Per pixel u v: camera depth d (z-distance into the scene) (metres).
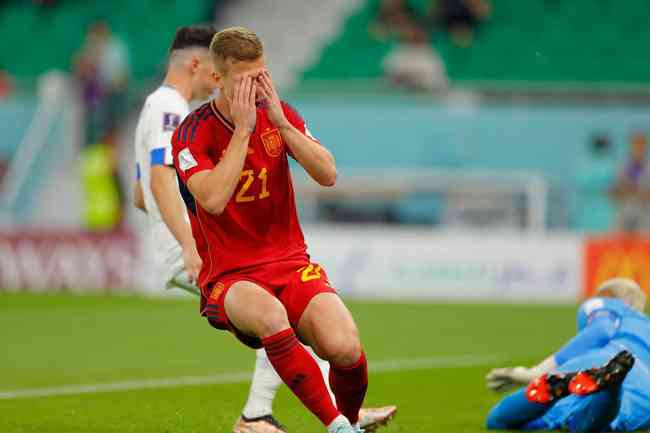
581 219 65.75
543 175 66.88
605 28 81.25
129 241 65.50
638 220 64.75
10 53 90.31
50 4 91.38
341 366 17.52
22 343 40.50
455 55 80.88
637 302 21.92
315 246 62.88
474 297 60.22
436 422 22.98
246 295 17.38
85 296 62.53
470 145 68.56
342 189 67.50
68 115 77.44
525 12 82.44
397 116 70.00
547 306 55.50
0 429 22.30
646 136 65.75
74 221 74.88
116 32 87.94
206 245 18.58
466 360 34.72
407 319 48.72
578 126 67.25
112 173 70.75
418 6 85.44
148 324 47.41
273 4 88.75
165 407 25.33
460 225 66.31
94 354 37.03
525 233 60.06
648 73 78.69
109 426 22.64
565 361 21.05
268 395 20.64
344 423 17.05
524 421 21.28
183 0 88.06
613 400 19.55
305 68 83.38
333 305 17.61
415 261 61.31
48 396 27.36
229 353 37.16
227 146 17.88
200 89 23.33
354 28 84.94
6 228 68.31
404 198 67.12
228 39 17.34
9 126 77.94
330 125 70.81
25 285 67.81
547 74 79.50
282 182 18.05
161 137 22.19
